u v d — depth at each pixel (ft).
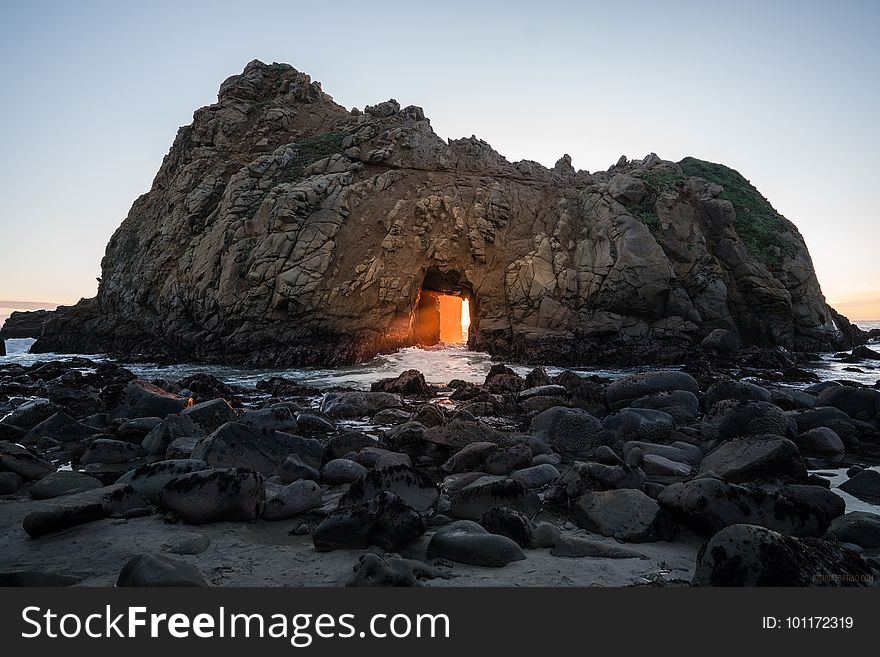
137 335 110.73
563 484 20.85
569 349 90.07
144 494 19.34
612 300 94.02
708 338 89.61
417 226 105.29
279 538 16.39
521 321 98.12
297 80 138.10
